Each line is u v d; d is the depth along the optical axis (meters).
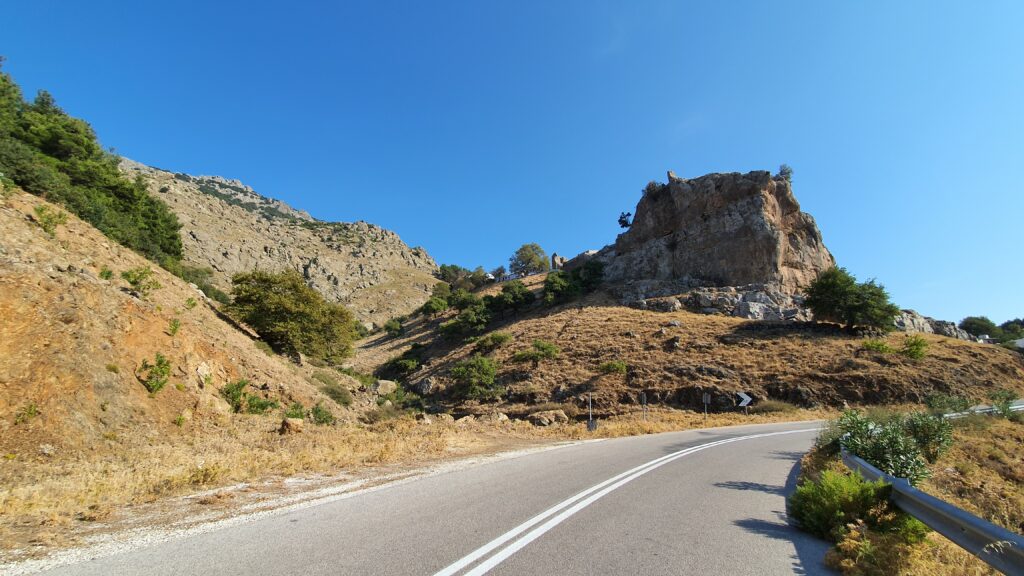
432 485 7.88
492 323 74.44
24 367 9.52
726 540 5.25
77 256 15.37
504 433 18.86
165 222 36.50
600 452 13.51
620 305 66.38
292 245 137.00
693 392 36.97
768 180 70.69
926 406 28.33
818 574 4.32
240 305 27.84
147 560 4.00
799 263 67.06
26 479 7.27
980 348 42.34
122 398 11.39
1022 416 20.61
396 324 86.44
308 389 21.73
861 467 8.28
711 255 69.31
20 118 28.59
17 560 3.92
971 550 4.23
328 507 6.16
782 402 34.06
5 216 14.20
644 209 84.00
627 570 4.13
